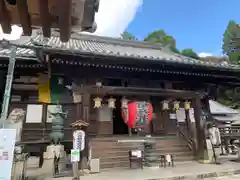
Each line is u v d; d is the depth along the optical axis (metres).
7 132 3.43
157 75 10.19
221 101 29.22
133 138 9.80
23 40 11.02
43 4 1.69
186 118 12.05
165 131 11.41
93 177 6.46
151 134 11.31
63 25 1.90
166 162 8.84
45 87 9.59
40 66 8.81
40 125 9.30
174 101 10.18
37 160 8.72
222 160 9.89
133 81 10.21
